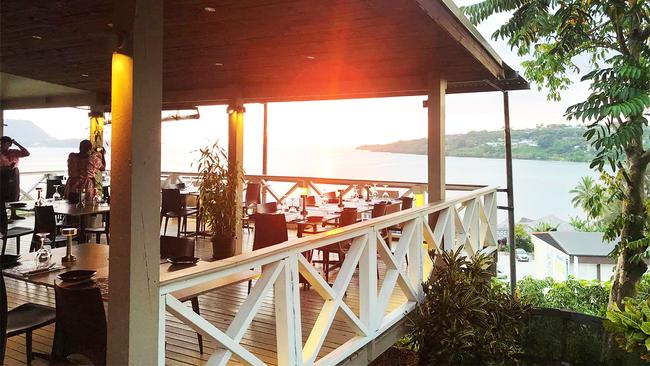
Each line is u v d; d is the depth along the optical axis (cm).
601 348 438
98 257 328
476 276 406
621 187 582
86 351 225
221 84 600
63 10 292
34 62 462
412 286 376
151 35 171
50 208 499
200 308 397
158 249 174
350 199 738
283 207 628
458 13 330
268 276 222
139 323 166
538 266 1352
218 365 194
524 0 615
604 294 797
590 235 1244
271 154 1047
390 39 356
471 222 529
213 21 316
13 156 648
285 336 229
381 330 320
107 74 534
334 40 362
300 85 579
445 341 343
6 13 299
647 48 530
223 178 520
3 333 197
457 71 479
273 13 297
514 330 401
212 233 531
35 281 266
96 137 692
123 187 167
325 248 472
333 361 266
